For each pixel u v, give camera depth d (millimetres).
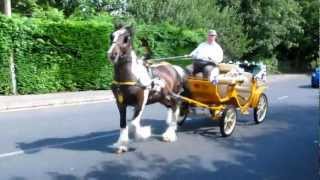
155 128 13172
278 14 42312
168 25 28359
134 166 9312
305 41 53750
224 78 12406
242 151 10781
